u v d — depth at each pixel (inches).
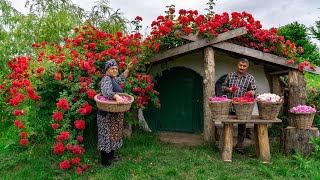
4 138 215.3
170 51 215.6
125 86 196.4
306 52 416.8
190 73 255.0
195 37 211.8
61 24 307.1
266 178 159.6
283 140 199.9
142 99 212.7
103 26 316.8
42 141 196.5
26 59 202.5
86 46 197.9
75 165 171.2
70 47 206.8
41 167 168.9
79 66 183.8
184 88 255.9
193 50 223.1
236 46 214.4
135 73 209.6
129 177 159.5
